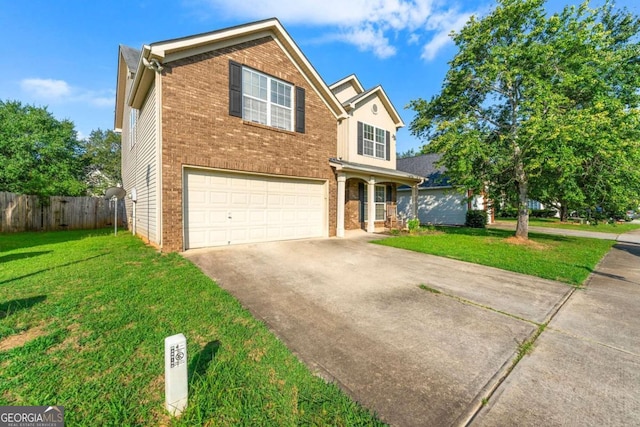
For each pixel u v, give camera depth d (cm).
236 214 800
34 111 2045
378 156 1393
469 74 1066
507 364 268
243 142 791
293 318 354
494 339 318
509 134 1019
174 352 183
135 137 1056
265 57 848
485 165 1066
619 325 364
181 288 420
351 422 186
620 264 745
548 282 554
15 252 656
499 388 232
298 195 952
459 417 198
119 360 237
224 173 773
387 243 944
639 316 395
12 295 368
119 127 1742
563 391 230
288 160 900
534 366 267
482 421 195
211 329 303
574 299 462
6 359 231
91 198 1453
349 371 247
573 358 283
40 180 1727
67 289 397
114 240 873
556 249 921
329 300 421
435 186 1934
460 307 413
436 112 1227
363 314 375
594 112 846
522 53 926
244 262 620
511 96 1055
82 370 222
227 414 187
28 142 1847
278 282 497
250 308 379
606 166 891
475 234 1270
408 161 2381
